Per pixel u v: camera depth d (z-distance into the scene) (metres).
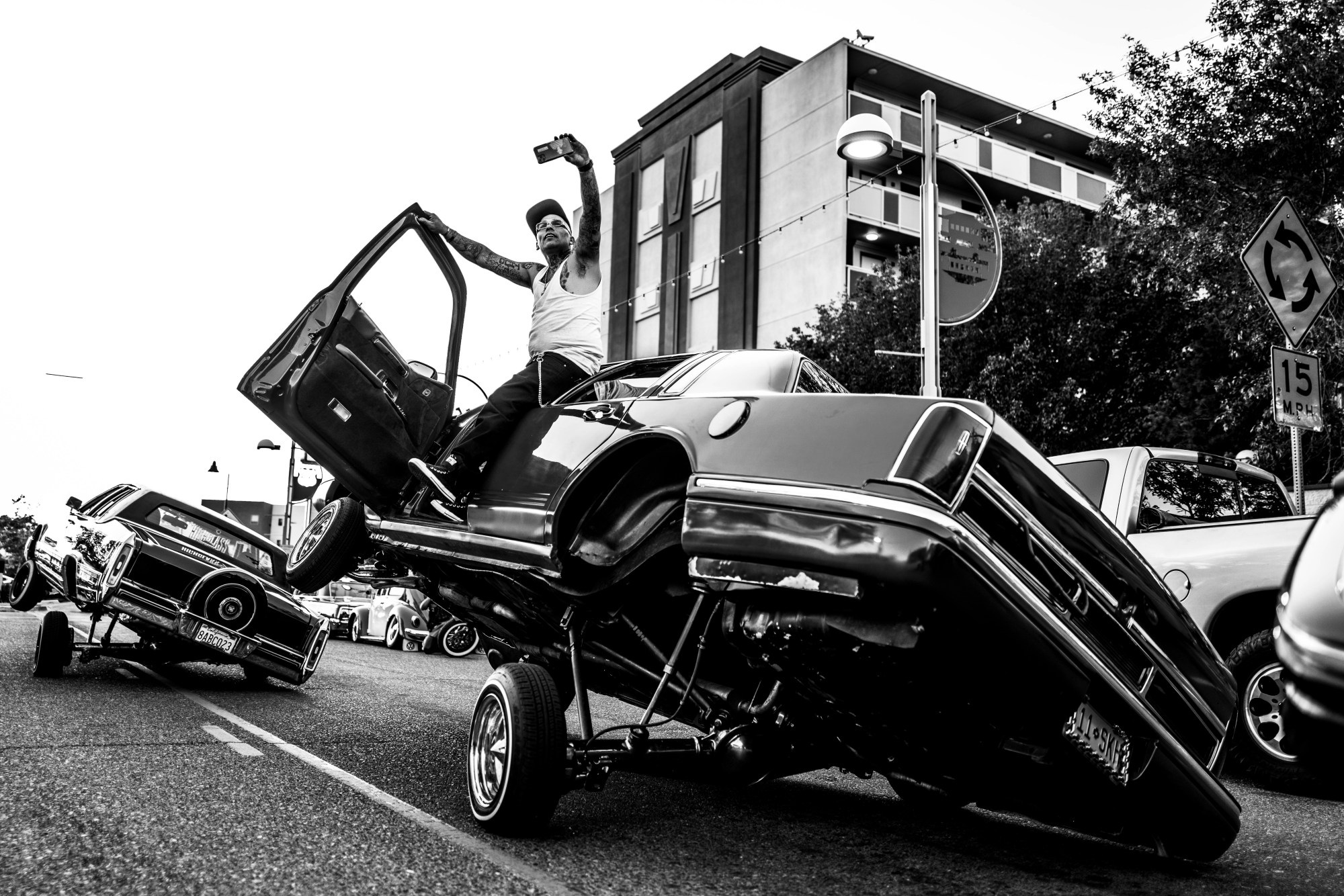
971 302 10.82
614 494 3.64
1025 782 3.38
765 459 2.97
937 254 10.68
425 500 4.71
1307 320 6.56
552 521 3.68
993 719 3.07
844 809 4.45
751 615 2.92
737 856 3.41
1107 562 3.04
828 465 2.83
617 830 3.71
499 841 3.39
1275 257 6.49
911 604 2.68
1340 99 11.03
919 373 18.94
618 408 3.77
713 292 38.00
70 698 6.93
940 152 33.84
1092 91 13.93
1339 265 11.20
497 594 4.76
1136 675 3.12
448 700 8.11
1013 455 2.84
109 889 2.70
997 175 35.06
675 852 3.42
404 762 4.95
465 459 4.30
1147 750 3.14
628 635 3.94
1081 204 37.03
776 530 2.81
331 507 5.77
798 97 35.09
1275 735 5.25
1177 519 6.25
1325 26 11.52
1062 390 17.06
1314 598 2.32
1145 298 17.83
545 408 4.30
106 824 3.38
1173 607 3.23
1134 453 6.36
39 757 4.58
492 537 4.00
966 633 2.70
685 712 3.94
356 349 4.90
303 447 4.94
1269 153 11.72
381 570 6.00
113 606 7.98
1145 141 13.28
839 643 2.80
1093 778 3.13
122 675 8.80
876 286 21.98
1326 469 12.34
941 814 4.45
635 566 3.44
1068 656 2.80
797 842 3.69
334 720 6.50
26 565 12.94
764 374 3.63
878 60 33.81
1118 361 18.22
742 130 37.22
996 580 2.64
